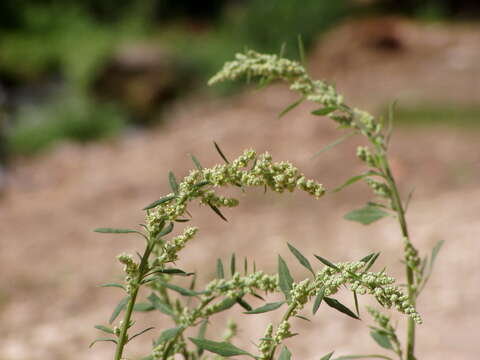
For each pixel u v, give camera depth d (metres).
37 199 8.57
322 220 6.70
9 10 19.84
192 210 7.17
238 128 10.52
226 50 14.11
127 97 12.71
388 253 5.53
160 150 10.17
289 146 9.35
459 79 11.93
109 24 21.25
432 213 6.34
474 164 7.74
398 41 14.03
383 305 1.13
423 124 9.51
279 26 14.78
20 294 5.69
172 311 1.51
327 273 1.19
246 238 6.36
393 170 7.80
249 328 4.49
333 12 15.20
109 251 6.59
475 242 5.39
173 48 14.59
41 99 13.66
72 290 5.68
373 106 10.70
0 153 10.52
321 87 1.79
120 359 1.20
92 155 10.48
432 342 3.97
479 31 15.88
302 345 4.14
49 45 17.86
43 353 4.54
